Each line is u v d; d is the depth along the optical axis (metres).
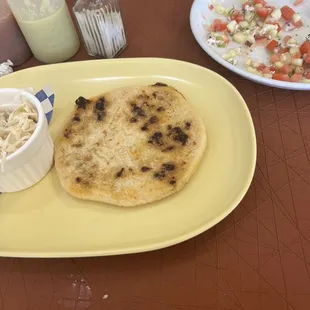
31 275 0.70
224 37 0.97
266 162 0.77
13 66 1.00
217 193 0.71
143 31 1.03
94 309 0.65
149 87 0.84
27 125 0.73
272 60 0.93
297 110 0.85
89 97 0.89
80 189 0.72
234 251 0.68
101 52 0.97
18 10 0.89
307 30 1.00
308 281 0.64
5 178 0.72
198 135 0.76
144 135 0.77
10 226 0.73
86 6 0.89
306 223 0.70
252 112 0.85
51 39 0.93
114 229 0.69
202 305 0.64
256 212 0.72
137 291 0.66
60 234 0.70
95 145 0.77
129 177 0.72
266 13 1.01
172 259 0.69
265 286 0.64
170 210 0.70
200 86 0.87
